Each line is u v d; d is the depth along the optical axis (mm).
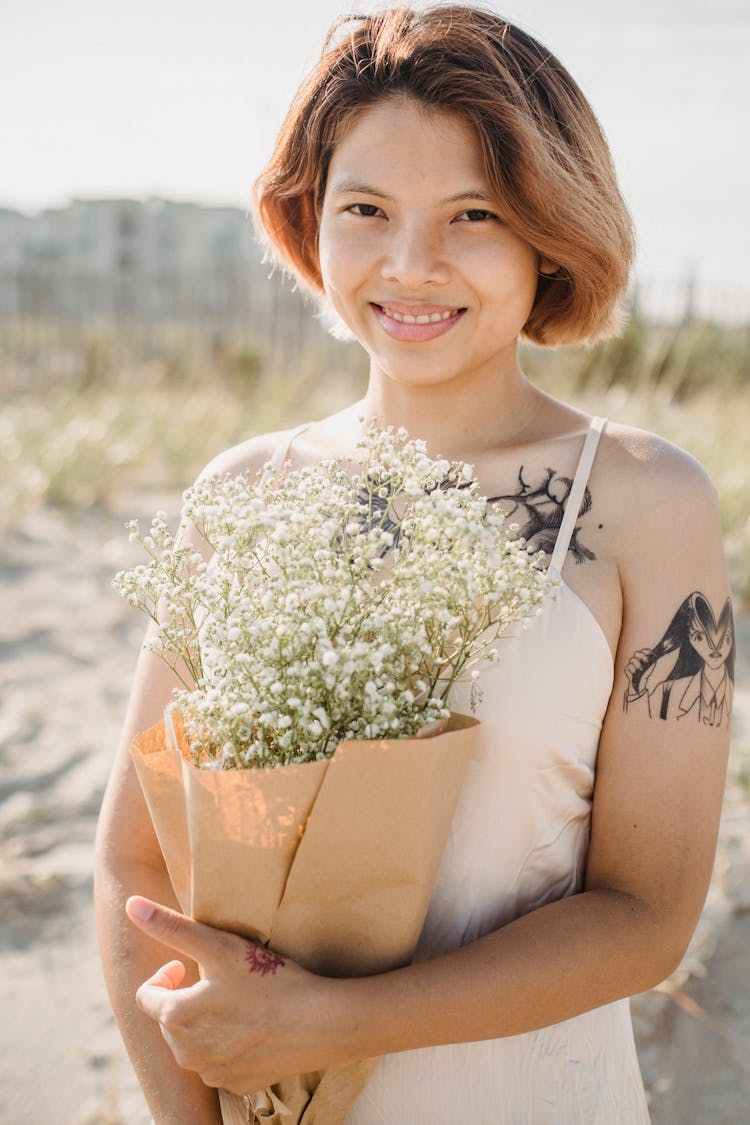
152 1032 1339
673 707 1279
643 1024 2604
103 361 12352
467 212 1347
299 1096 1239
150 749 1265
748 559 5480
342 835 1119
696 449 6707
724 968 2730
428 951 1347
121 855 1451
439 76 1294
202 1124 1312
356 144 1352
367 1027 1169
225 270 15844
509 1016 1205
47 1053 2625
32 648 4848
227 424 8500
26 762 3867
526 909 1339
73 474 7086
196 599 1216
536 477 1397
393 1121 1316
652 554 1305
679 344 9945
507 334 1409
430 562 1130
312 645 1138
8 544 6168
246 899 1166
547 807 1310
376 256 1371
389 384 1511
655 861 1266
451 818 1205
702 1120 2354
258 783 1083
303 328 14508
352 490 1292
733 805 3420
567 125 1381
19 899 3146
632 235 1483
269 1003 1161
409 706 1154
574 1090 1334
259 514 1136
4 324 14289
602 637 1296
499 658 1282
